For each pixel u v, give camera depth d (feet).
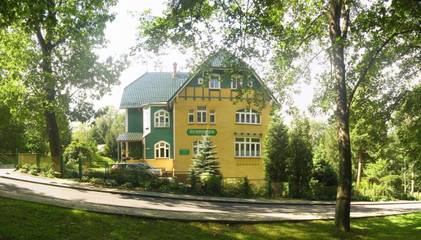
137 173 91.50
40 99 90.48
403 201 118.11
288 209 75.15
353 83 56.34
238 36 50.93
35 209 41.73
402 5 36.37
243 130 135.23
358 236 49.37
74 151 147.23
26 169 98.32
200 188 91.04
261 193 98.89
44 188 74.49
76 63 90.68
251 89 59.47
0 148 157.28
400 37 54.39
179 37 49.21
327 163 116.98
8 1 37.50
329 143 157.69
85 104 95.09
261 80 60.03
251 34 50.96
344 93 53.42
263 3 48.67
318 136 209.56
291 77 59.52
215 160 114.42
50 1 40.40
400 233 52.60
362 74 53.83
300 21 60.75
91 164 145.89
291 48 56.65
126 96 153.38
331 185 112.57
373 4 43.24
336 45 47.03
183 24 48.37
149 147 137.08
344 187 52.42
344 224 51.65
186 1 46.32
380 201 116.37
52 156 94.94
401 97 65.46
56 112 92.58
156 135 137.49
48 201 47.14
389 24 42.52
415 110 66.13
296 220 53.88
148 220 43.98
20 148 161.17
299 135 111.34
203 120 134.00
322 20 60.34
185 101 133.59
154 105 137.18
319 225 53.26
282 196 100.22
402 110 66.54
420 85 65.36
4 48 87.04
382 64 55.26
